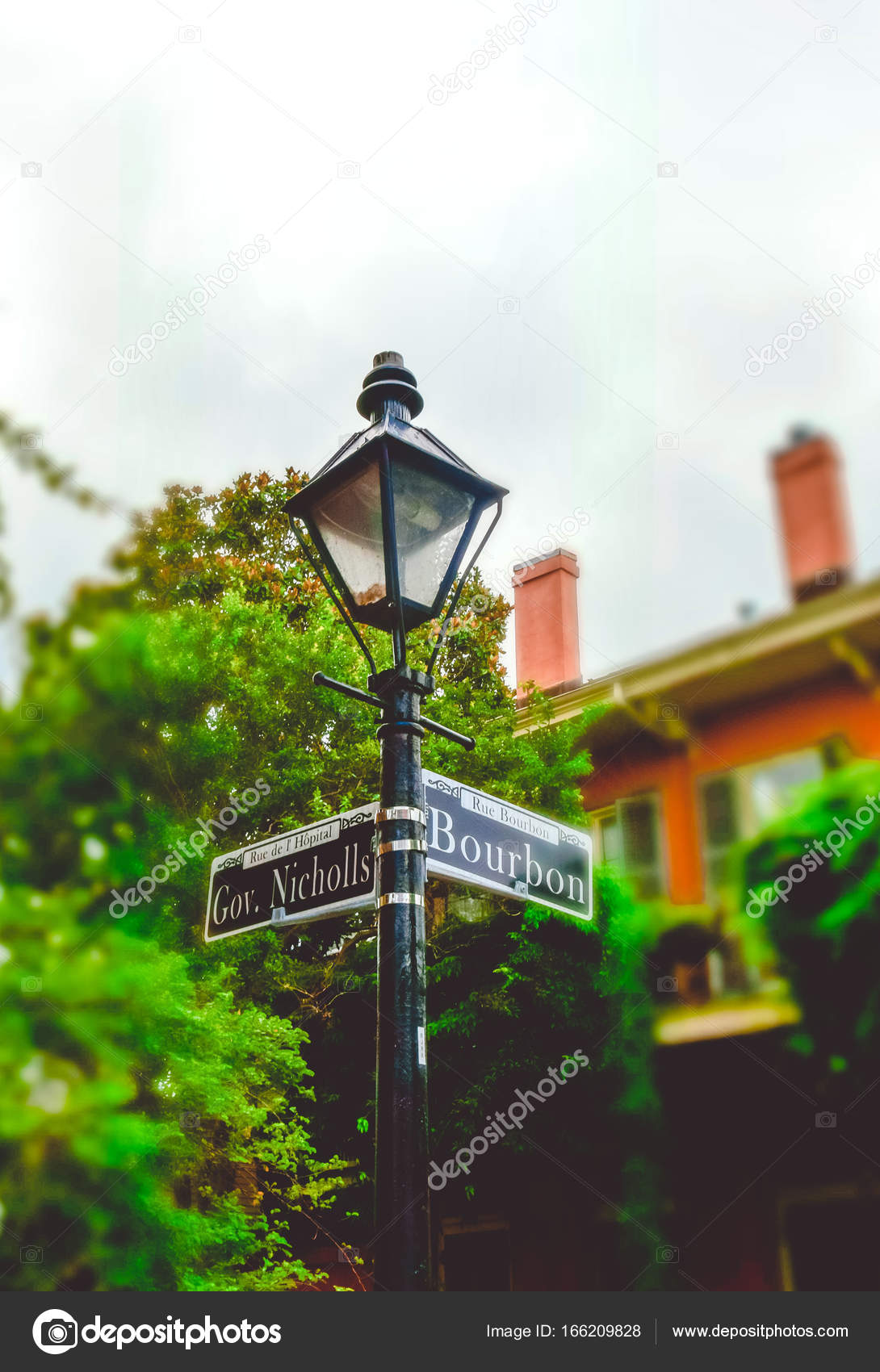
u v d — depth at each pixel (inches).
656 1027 358.0
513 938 329.7
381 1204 81.4
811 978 304.5
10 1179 180.9
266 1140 268.7
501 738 331.9
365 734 323.0
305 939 349.4
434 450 117.4
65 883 203.0
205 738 278.8
